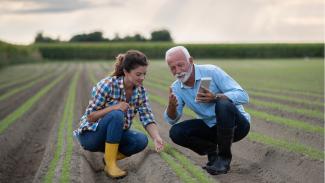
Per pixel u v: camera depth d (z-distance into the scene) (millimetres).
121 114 8188
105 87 8164
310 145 11039
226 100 8266
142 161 9336
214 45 91125
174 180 7711
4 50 59031
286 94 22125
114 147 8375
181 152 9883
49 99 21859
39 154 11469
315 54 89312
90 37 135000
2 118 16312
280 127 13031
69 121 14547
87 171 8695
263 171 9312
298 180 8812
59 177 7883
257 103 17922
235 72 41406
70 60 92188
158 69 49406
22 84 31281
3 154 10883
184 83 8555
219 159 8695
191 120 9094
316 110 16422
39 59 85062
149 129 8680
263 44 90438
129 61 7949
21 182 9297
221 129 8359
